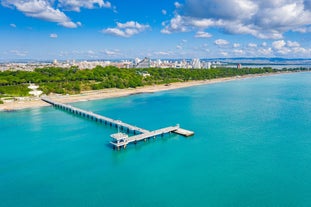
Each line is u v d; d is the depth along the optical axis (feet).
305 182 183.11
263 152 234.99
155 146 261.85
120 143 253.65
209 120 349.82
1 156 241.76
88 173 207.10
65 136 297.94
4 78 591.78
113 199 170.40
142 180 193.67
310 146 246.27
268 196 167.84
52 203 167.73
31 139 287.69
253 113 385.29
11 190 183.42
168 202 165.27
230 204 161.07
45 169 214.69
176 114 392.68
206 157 228.84
